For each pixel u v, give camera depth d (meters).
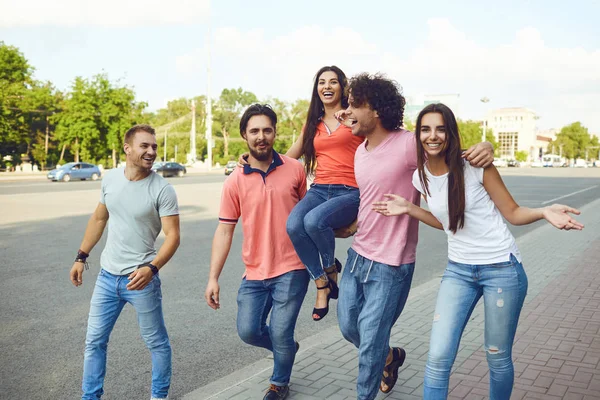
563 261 8.36
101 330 3.38
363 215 3.22
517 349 4.50
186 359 4.50
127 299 3.41
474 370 4.06
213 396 3.65
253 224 3.45
